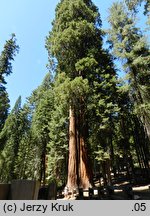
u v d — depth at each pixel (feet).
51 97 99.30
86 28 59.16
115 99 59.26
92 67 56.49
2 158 95.66
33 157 102.22
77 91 49.52
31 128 112.37
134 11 53.57
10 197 9.29
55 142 77.25
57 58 62.59
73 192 42.47
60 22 64.23
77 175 48.37
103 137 51.78
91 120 54.13
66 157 77.97
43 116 95.04
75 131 54.34
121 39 67.21
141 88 57.93
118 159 80.28
